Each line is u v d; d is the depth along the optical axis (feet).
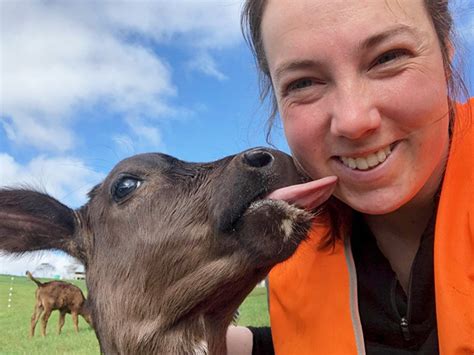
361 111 0.94
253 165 1.08
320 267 1.27
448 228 1.05
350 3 0.93
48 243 1.43
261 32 1.11
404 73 0.94
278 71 1.03
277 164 1.07
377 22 0.92
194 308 1.19
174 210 1.20
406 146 0.99
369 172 1.00
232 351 1.47
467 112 1.13
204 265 1.15
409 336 1.17
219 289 1.15
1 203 1.41
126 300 1.24
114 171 1.33
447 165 1.10
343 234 1.24
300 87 1.02
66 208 1.43
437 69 0.98
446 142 1.05
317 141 1.03
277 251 1.05
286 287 1.30
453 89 1.11
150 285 1.21
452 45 1.11
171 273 1.19
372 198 1.02
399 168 1.00
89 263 1.37
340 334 1.21
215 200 1.14
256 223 1.05
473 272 1.03
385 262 1.20
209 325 1.23
